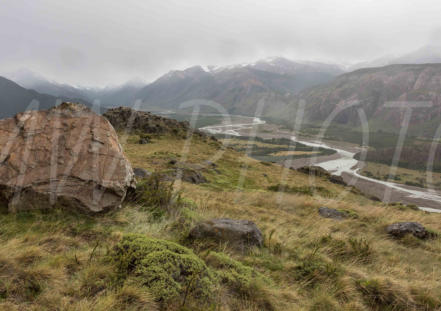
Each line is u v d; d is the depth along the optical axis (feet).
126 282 9.73
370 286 12.96
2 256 10.57
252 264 14.34
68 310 8.36
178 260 10.92
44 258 11.53
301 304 11.34
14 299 8.71
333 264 15.12
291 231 22.40
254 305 10.52
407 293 12.59
